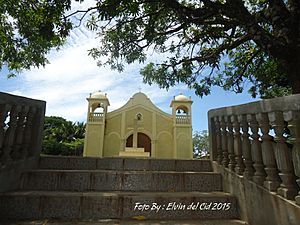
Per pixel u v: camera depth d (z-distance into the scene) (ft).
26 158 11.09
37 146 12.39
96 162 12.81
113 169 12.78
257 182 8.07
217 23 13.84
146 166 12.99
